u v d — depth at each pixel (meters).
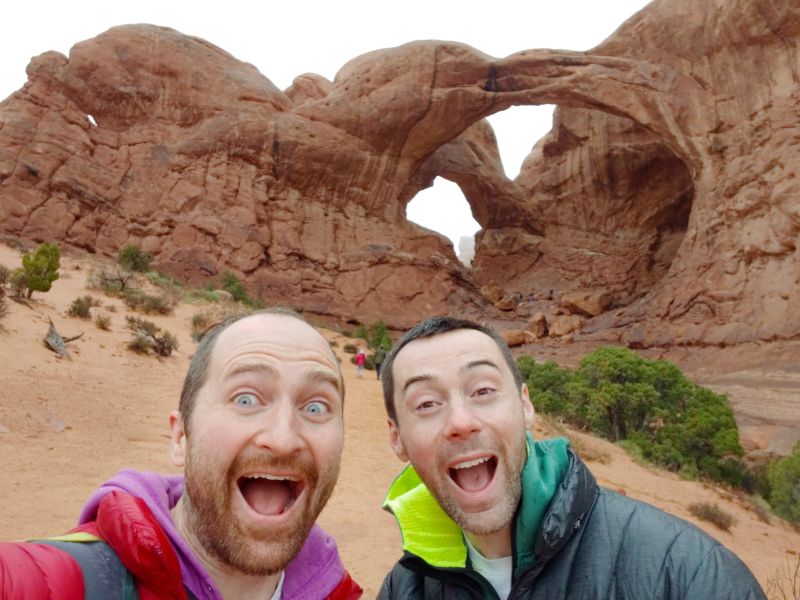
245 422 1.25
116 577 1.07
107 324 15.39
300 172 42.06
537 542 1.50
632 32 40.03
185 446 1.33
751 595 1.35
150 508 1.20
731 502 14.70
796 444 18.20
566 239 51.88
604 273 47.41
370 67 43.78
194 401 1.33
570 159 52.53
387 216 45.06
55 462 6.73
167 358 14.70
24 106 37.28
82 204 36.31
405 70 42.56
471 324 1.76
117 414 9.20
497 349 1.74
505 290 50.31
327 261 41.28
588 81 38.91
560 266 50.28
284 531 1.27
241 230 38.91
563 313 43.38
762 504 15.78
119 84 39.97
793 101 32.31
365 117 42.69
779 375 27.17
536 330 40.66
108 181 38.00
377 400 16.23
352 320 39.25
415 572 1.91
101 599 1.02
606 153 48.88
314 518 1.34
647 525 1.51
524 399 1.87
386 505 1.88
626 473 14.12
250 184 40.44
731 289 32.97
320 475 1.32
